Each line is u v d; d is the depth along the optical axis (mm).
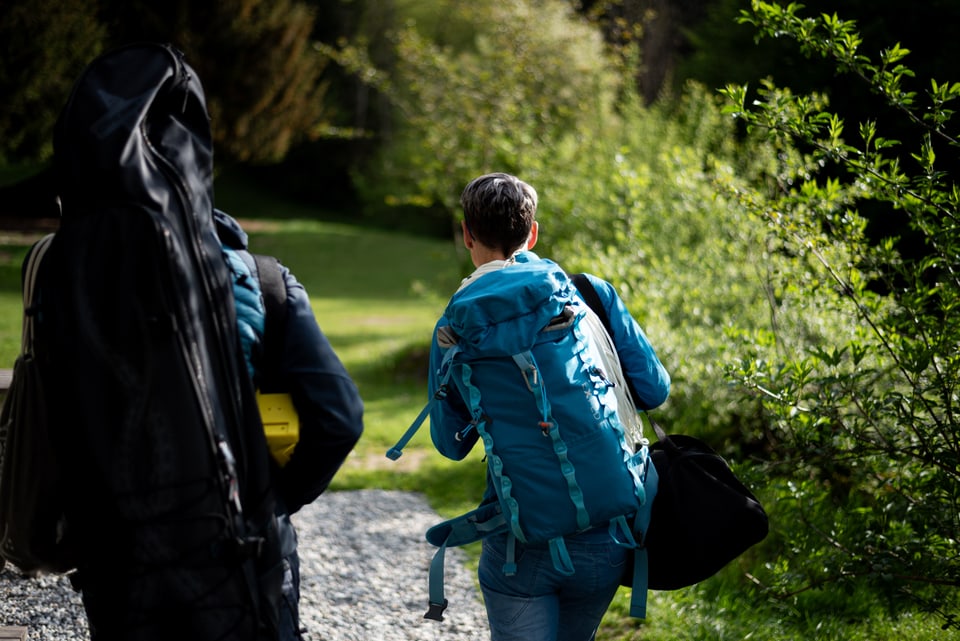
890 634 3389
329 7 35375
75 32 16781
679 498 2176
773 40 9250
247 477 1640
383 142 37469
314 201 41375
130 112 1608
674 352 5641
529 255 2141
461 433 2150
